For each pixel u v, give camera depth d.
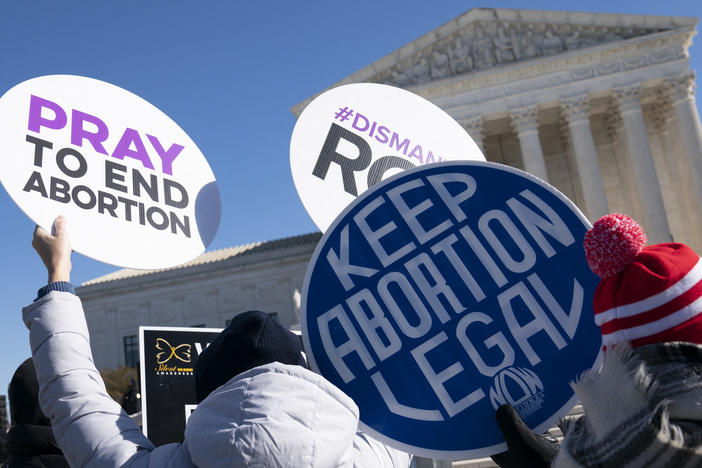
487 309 1.90
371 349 1.91
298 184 2.72
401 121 3.00
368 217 2.03
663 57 36.03
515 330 1.87
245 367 1.56
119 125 2.55
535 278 1.90
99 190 2.39
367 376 1.90
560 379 1.81
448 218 2.00
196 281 46.56
